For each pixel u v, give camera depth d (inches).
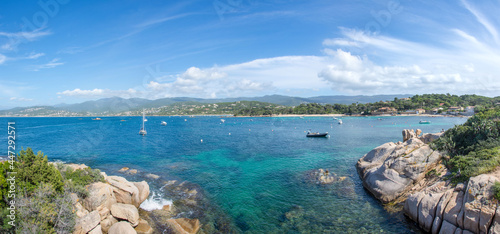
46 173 804.0
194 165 1787.6
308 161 1839.3
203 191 1241.4
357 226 884.0
